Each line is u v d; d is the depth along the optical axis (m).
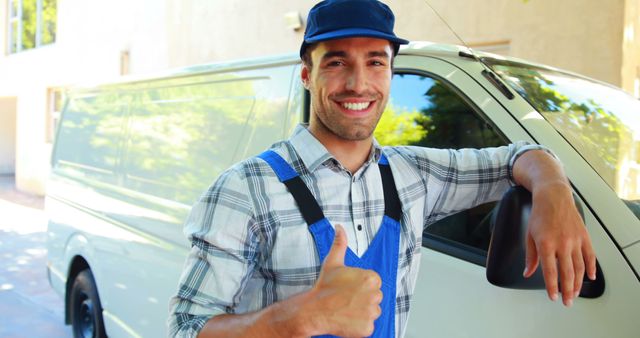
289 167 1.43
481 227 1.93
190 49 9.45
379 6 1.43
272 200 1.38
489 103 2.01
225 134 2.94
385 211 1.49
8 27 14.69
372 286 1.13
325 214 1.41
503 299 1.76
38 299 5.78
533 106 2.01
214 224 1.36
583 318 1.57
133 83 3.85
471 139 2.06
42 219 10.08
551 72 2.50
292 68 2.69
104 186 3.85
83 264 4.22
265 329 1.15
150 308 3.21
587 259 1.34
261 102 2.78
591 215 1.64
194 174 3.07
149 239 3.28
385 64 1.47
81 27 12.02
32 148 13.37
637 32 5.44
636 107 2.44
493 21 5.59
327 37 1.38
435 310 1.91
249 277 1.39
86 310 4.16
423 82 2.25
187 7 9.47
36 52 13.35
